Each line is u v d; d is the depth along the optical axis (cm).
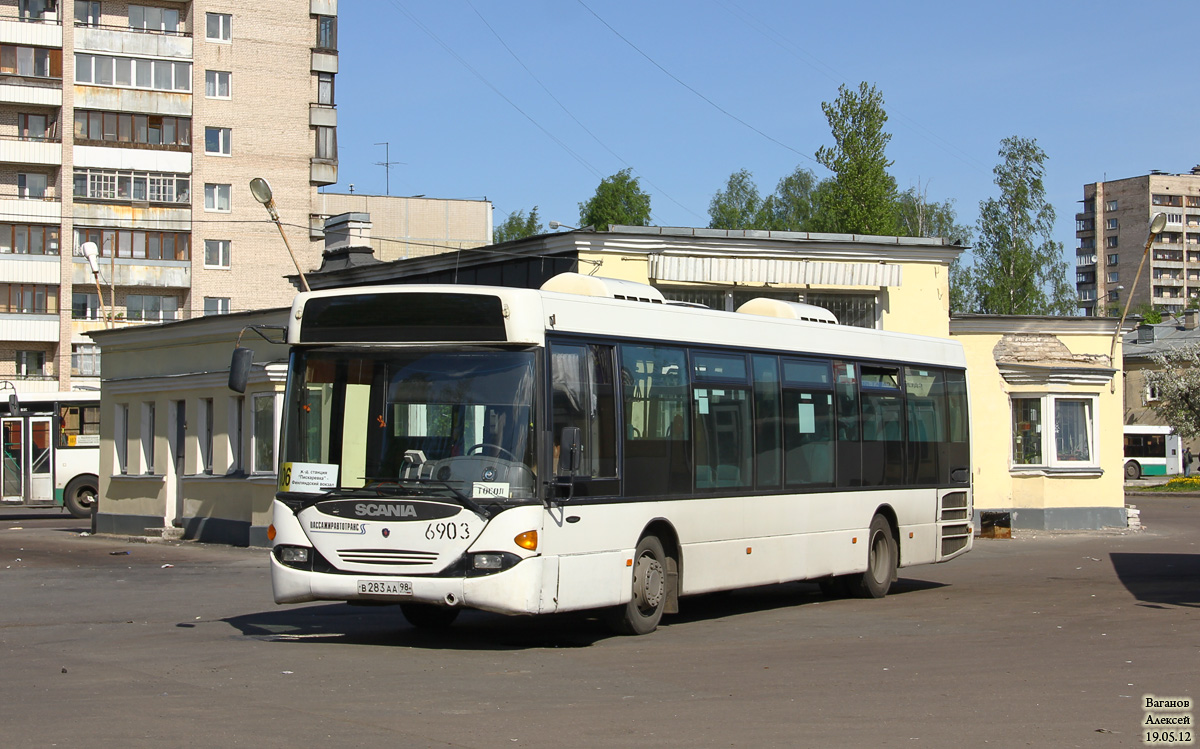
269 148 7156
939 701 898
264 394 2627
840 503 1588
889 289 2791
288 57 7238
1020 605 1566
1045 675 1014
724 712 855
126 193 6762
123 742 743
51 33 6575
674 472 1310
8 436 3791
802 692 935
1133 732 792
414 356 1157
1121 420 3102
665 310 1333
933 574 2019
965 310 7381
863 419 1653
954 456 1852
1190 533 3008
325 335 1187
